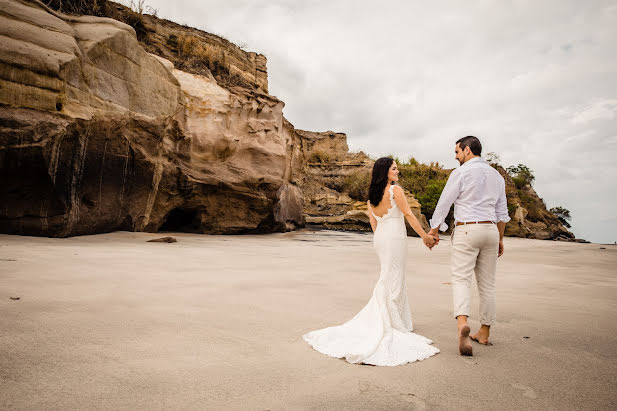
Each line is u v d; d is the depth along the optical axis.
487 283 3.18
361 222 30.81
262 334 3.16
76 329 2.95
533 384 2.37
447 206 3.25
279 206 20.23
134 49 11.54
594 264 10.59
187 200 14.98
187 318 3.46
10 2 9.05
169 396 2.00
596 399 2.18
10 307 3.38
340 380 2.33
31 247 7.01
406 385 2.30
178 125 14.41
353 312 3.97
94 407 1.83
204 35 20.17
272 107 18.73
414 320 3.89
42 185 8.74
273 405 1.96
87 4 14.05
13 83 8.30
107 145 10.52
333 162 50.34
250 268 6.80
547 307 4.68
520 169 51.53
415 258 10.66
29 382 2.05
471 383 2.36
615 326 3.83
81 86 9.66
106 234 10.88
